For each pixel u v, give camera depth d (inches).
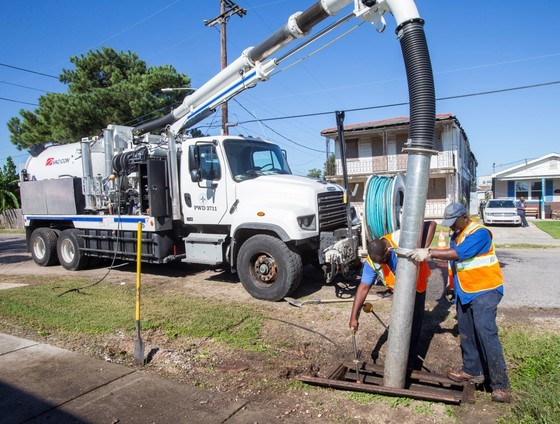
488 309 145.5
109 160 369.1
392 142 1051.9
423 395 142.2
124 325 218.4
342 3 237.8
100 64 1002.1
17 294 287.6
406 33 146.6
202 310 241.9
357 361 164.1
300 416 136.3
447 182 1011.3
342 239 267.1
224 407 142.8
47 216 409.7
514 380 155.6
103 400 148.3
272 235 271.1
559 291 275.3
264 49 284.7
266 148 324.8
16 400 148.9
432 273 329.7
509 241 565.3
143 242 329.1
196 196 302.8
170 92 959.0
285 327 214.8
